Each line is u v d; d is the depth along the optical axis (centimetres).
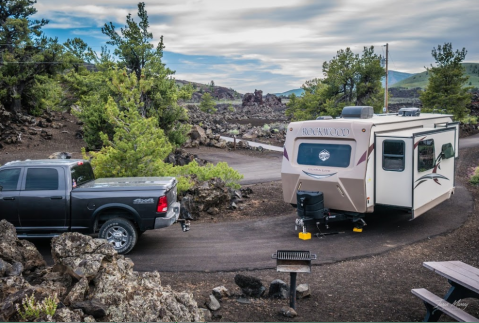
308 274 743
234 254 862
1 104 3538
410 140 970
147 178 948
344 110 1155
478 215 1192
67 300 447
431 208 1220
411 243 949
